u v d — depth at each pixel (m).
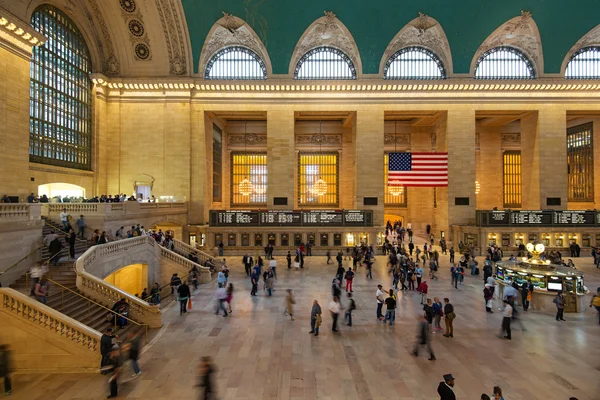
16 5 18.88
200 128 30.97
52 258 13.63
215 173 35.09
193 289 17.92
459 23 29.28
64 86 24.77
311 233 28.59
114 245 15.03
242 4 28.05
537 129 31.25
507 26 29.64
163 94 30.67
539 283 14.93
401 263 19.14
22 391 8.49
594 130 34.88
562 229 28.67
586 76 31.19
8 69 18.38
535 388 8.58
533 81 30.33
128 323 12.33
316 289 17.73
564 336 11.86
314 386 8.68
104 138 29.73
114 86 30.11
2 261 12.45
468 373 9.32
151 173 30.59
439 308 12.39
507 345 11.12
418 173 27.20
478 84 30.45
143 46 29.98
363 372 9.38
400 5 28.25
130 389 8.55
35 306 9.59
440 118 32.94
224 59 31.41
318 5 28.20
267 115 31.22
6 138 18.30
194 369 9.55
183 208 29.77
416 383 8.82
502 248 28.64
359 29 29.61
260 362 9.95
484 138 37.81
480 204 37.44
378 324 12.93
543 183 31.09
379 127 31.14
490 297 14.29
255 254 28.27
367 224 28.56
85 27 27.09
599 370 9.52
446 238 31.23
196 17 28.98
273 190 31.08
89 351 9.66
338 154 37.78
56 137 23.78
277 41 30.06
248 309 14.68
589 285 18.44
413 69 31.62
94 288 12.46
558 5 28.08
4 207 12.78
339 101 31.17
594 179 34.84
